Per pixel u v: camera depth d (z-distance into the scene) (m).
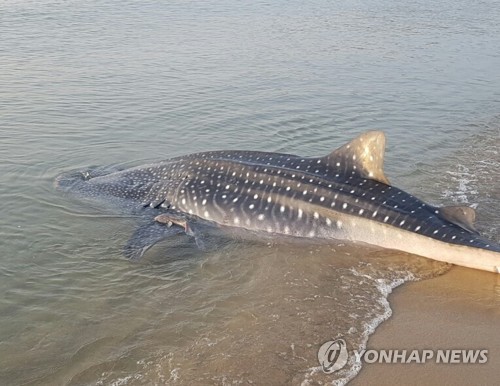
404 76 20.97
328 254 9.41
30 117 15.41
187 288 8.46
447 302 8.13
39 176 12.10
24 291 8.31
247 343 7.25
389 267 9.00
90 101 16.91
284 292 8.36
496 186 11.98
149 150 13.77
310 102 17.61
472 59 23.75
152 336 7.38
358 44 26.00
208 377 6.66
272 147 14.05
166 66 20.98
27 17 28.91
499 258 8.47
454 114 16.97
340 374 6.73
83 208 10.90
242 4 36.34
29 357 6.98
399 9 37.31
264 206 10.40
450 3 40.78
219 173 11.11
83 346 7.18
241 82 19.41
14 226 10.10
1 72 19.31
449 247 8.83
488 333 7.48
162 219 10.45
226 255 9.44
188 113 16.25
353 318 7.78
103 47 23.45
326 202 9.98
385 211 9.52
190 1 36.50
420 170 12.77
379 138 9.69
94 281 8.62
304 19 32.16
